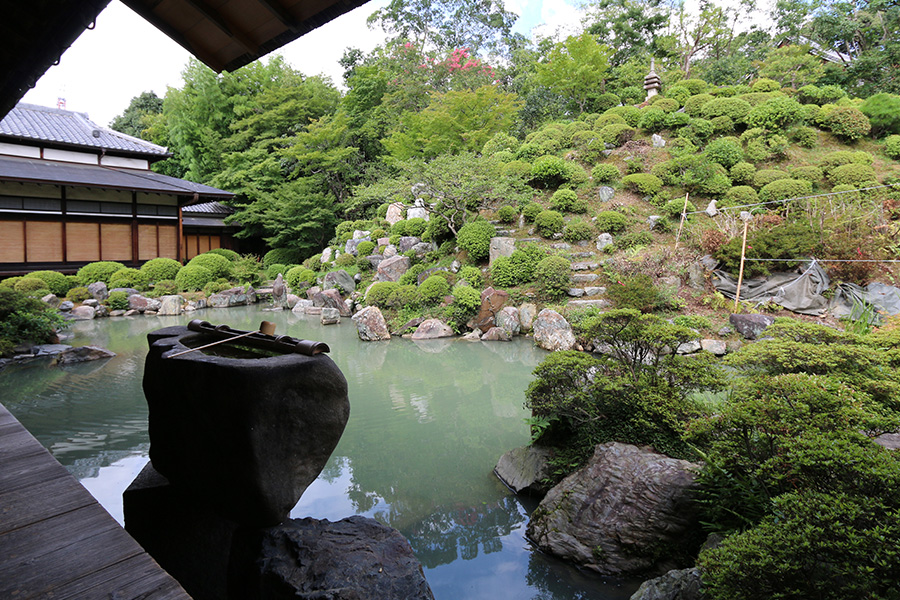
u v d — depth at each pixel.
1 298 9.62
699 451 3.23
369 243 16.67
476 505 4.06
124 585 1.36
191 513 2.36
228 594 2.00
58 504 1.86
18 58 2.45
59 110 21.08
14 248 16.48
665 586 2.59
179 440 2.12
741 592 2.07
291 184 22.20
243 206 23.84
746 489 2.81
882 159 15.17
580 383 4.40
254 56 3.01
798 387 2.79
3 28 2.22
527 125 22.23
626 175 15.73
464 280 12.28
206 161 25.69
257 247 26.12
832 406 2.67
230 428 1.80
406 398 7.01
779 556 1.98
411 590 1.81
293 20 2.63
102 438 5.34
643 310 9.87
